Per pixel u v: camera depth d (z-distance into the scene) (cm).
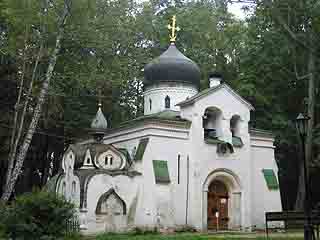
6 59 4062
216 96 3853
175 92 4169
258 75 4641
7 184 3209
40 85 3934
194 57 5328
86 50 3800
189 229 3556
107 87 4381
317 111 4606
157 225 3438
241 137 3928
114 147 3675
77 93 4541
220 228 3753
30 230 2523
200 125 3734
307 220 2128
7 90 4397
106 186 3497
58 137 4934
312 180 4547
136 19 4716
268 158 4100
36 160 5150
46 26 3344
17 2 3192
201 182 3644
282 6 3012
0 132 4391
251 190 3900
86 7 3375
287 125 4438
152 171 3544
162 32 5200
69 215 2727
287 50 4191
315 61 3919
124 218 3509
